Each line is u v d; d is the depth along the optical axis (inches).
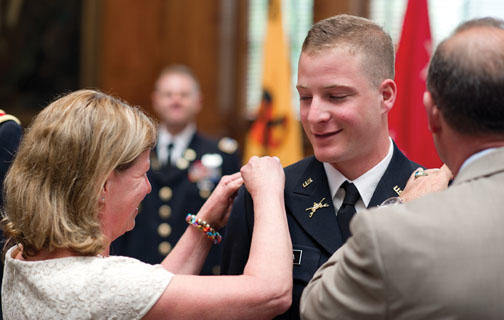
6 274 49.9
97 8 188.5
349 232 53.5
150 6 185.0
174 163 127.2
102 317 44.9
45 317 45.3
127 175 50.1
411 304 38.1
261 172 55.9
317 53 51.2
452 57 40.6
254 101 177.2
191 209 124.0
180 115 129.3
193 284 47.1
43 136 48.0
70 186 46.9
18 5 195.0
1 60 196.4
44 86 195.3
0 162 71.8
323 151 52.5
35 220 46.6
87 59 190.2
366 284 39.6
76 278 45.4
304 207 56.0
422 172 53.7
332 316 42.0
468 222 38.4
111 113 49.1
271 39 148.9
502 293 36.8
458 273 37.4
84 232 47.0
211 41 179.5
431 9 155.0
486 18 42.3
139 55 186.2
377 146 53.9
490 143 40.8
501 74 39.2
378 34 52.2
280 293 48.4
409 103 127.7
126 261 47.5
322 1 164.4
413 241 38.5
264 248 50.1
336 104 51.3
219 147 130.6
